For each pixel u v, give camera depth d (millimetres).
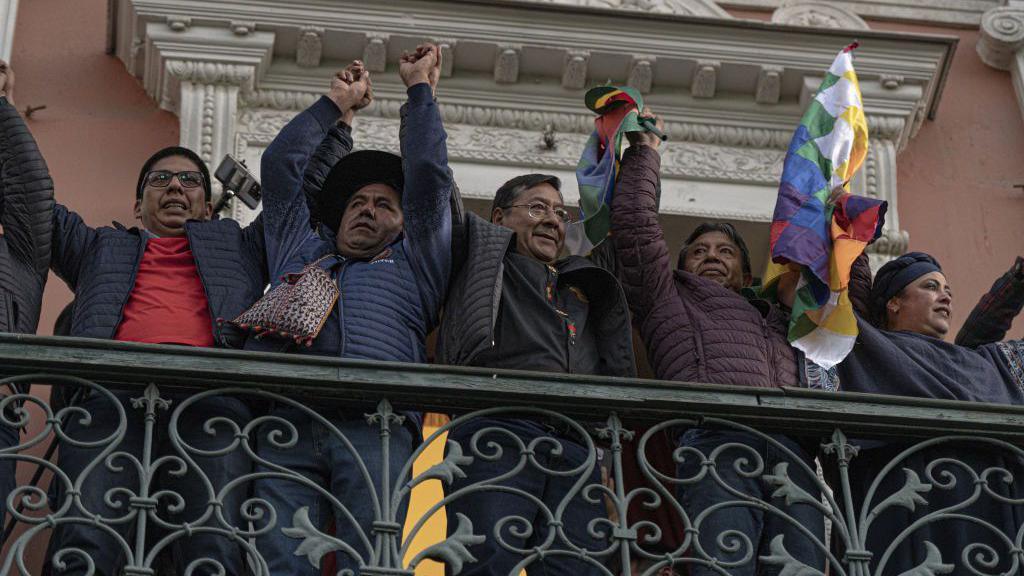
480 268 7059
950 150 10008
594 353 7180
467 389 6602
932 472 6973
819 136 7965
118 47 9625
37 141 9258
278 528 6562
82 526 6516
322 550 6238
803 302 7355
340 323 6891
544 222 7418
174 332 6969
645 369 8461
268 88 9422
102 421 6738
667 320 7262
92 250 7340
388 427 6539
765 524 6895
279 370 6531
